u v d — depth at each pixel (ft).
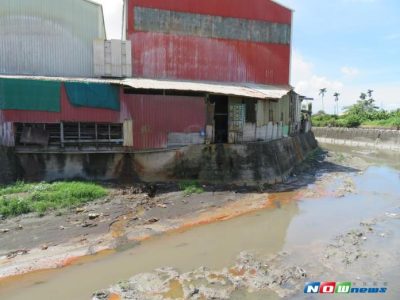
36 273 24.08
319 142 153.69
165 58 58.54
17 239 28.35
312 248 30.07
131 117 46.24
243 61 64.28
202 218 37.32
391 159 90.94
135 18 56.44
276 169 55.98
